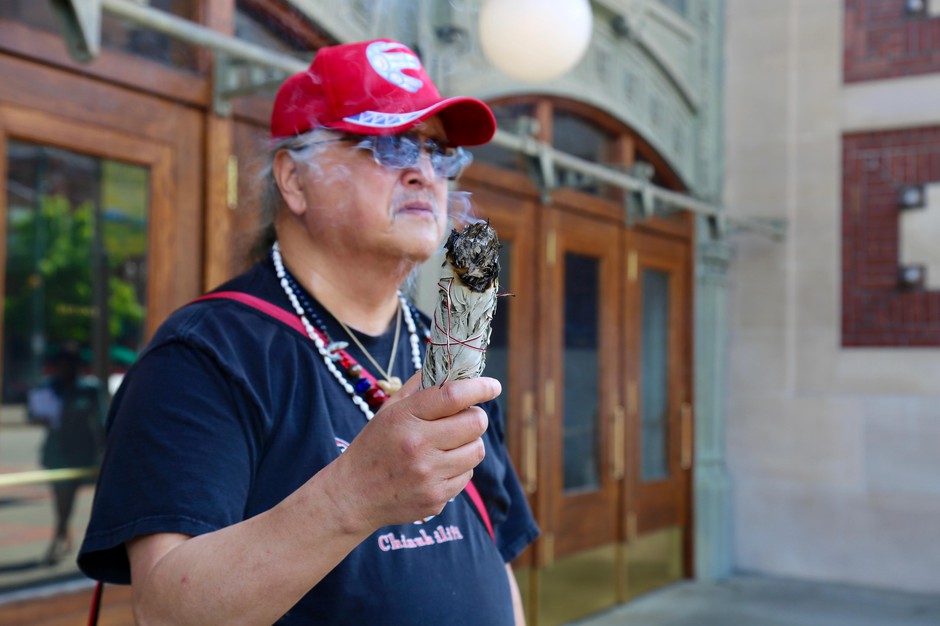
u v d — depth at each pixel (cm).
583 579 467
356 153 111
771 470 588
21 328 231
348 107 110
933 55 548
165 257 263
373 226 110
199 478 90
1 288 225
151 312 260
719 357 593
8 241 226
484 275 76
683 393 564
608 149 494
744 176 600
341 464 79
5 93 223
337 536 78
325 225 112
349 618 99
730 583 561
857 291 566
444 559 110
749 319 597
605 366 486
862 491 560
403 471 76
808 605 512
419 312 135
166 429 92
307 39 299
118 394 103
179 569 82
